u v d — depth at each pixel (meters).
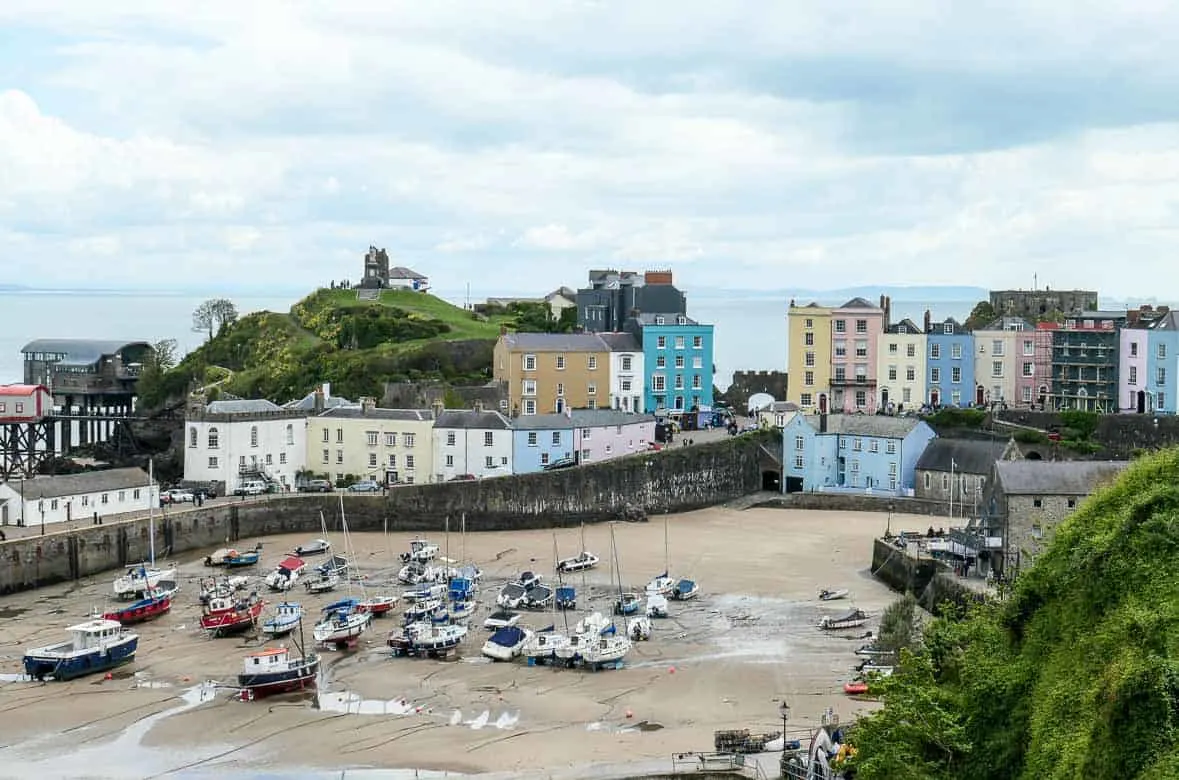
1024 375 156.88
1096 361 151.25
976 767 55.06
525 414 143.50
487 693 79.44
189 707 77.06
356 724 74.06
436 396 154.50
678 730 72.50
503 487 130.00
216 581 106.00
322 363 167.88
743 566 112.19
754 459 144.75
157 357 178.75
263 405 139.50
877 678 61.62
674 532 127.44
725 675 82.25
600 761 67.69
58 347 173.75
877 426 139.12
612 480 133.88
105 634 85.12
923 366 158.25
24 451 141.25
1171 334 144.25
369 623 94.88
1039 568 62.38
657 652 87.50
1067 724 51.34
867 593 102.62
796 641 89.69
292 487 137.88
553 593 100.00
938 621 67.88
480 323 190.62
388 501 128.88
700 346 165.62
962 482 130.62
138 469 125.44
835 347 158.75
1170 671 46.56
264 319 185.38
